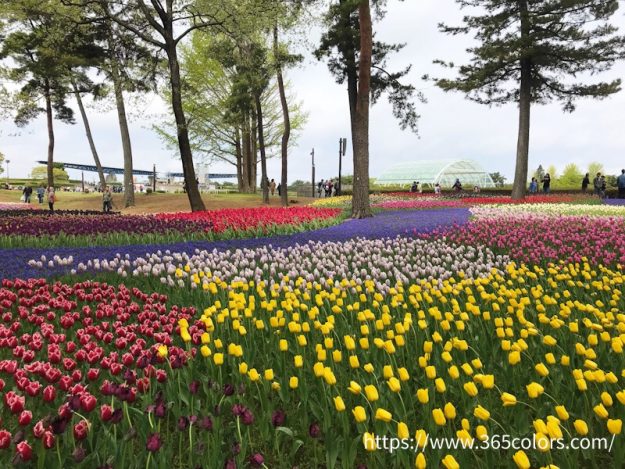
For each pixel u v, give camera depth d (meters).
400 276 7.15
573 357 3.88
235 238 13.16
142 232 13.90
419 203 28.83
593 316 5.13
